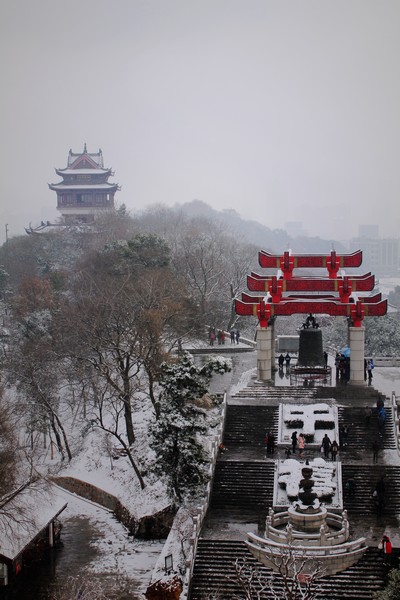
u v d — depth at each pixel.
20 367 99.00
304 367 85.88
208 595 54.72
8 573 61.22
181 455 67.69
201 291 121.94
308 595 48.22
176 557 59.25
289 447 73.19
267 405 80.06
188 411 70.31
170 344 103.38
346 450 72.69
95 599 56.22
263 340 87.38
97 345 86.12
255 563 57.41
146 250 123.38
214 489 68.19
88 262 136.62
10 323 132.88
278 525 62.31
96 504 80.19
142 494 75.44
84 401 95.25
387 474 67.94
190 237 154.75
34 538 63.09
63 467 86.94
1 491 63.78
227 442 75.38
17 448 66.94
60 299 124.88
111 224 187.88
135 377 100.88
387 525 62.09
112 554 67.06
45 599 58.94
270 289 88.12
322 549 56.12
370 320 146.00
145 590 59.75
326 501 64.50
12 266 178.62
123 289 99.69
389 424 75.88
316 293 96.50
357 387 84.31
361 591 54.47
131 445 84.94
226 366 93.88
